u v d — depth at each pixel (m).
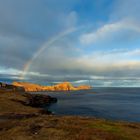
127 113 99.94
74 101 182.00
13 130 30.25
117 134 26.64
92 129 28.56
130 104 150.62
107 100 194.50
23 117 48.22
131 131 29.70
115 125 33.75
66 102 169.88
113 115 93.38
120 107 128.50
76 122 33.97
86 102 170.25
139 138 25.59
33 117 45.47
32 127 30.83
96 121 36.28
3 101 88.00
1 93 132.12
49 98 173.25
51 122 34.09
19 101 112.19
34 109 78.81
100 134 25.88
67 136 24.98
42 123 33.47
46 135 25.98
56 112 101.69
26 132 28.23
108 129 29.77
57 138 24.41
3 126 35.19
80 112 103.31
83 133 26.03
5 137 26.75
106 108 122.69
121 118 84.44
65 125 31.00
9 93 139.50
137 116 90.19
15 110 68.31
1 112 58.59
